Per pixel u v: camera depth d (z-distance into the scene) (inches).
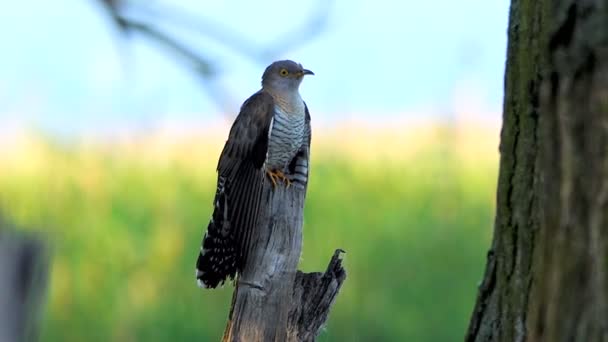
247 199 257.8
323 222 556.1
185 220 562.9
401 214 561.0
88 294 524.1
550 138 164.7
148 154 639.8
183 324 511.2
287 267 243.0
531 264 185.9
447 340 505.0
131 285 528.4
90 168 603.5
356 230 550.3
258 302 238.4
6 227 121.0
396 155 622.8
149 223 555.2
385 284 524.7
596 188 157.9
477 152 629.0
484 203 575.8
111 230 543.2
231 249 250.8
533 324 170.7
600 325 157.9
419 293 520.4
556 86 163.2
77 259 533.3
